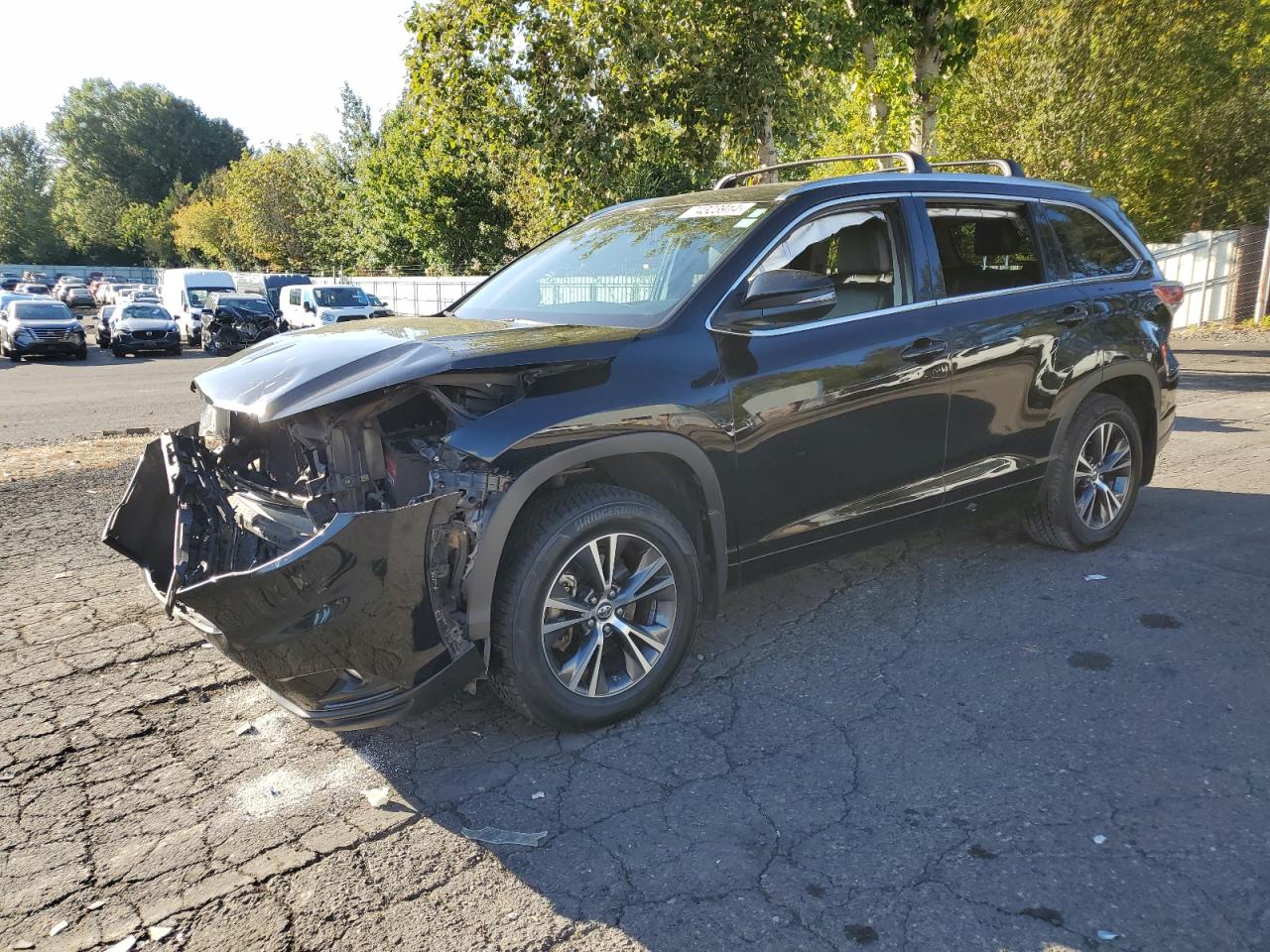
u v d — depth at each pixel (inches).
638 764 121.7
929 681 141.3
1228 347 621.6
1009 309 170.2
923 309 159.5
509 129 462.0
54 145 4045.3
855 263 156.4
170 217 3540.8
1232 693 133.7
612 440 122.7
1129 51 636.7
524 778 119.3
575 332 131.6
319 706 113.9
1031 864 98.3
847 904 93.5
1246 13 692.7
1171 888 93.7
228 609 106.0
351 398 111.4
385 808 114.3
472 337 127.3
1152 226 805.2
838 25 438.0
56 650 166.1
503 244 1502.2
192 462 138.0
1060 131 649.0
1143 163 700.0
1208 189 828.6
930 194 165.9
